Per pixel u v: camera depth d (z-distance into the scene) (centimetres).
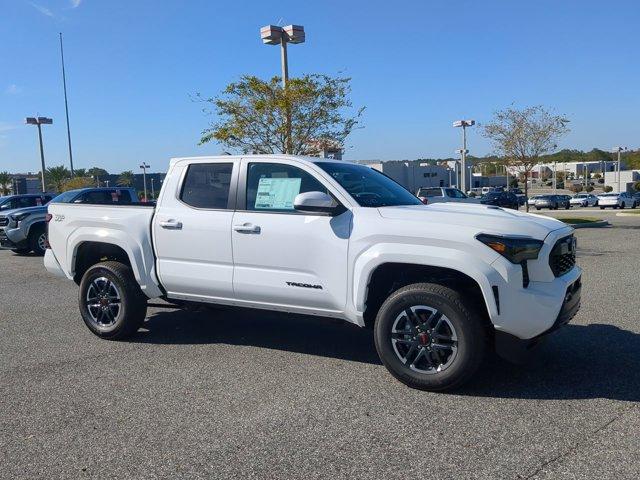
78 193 1683
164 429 401
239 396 459
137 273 596
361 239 476
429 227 453
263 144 1507
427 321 455
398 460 349
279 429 397
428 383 452
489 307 432
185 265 572
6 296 943
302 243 504
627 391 447
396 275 505
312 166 527
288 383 486
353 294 484
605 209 4931
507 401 434
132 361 557
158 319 727
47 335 668
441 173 6788
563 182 10881
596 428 384
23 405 451
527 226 450
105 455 365
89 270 634
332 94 1481
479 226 445
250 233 529
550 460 343
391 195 556
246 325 689
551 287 441
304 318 548
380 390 465
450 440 373
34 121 3491
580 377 480
